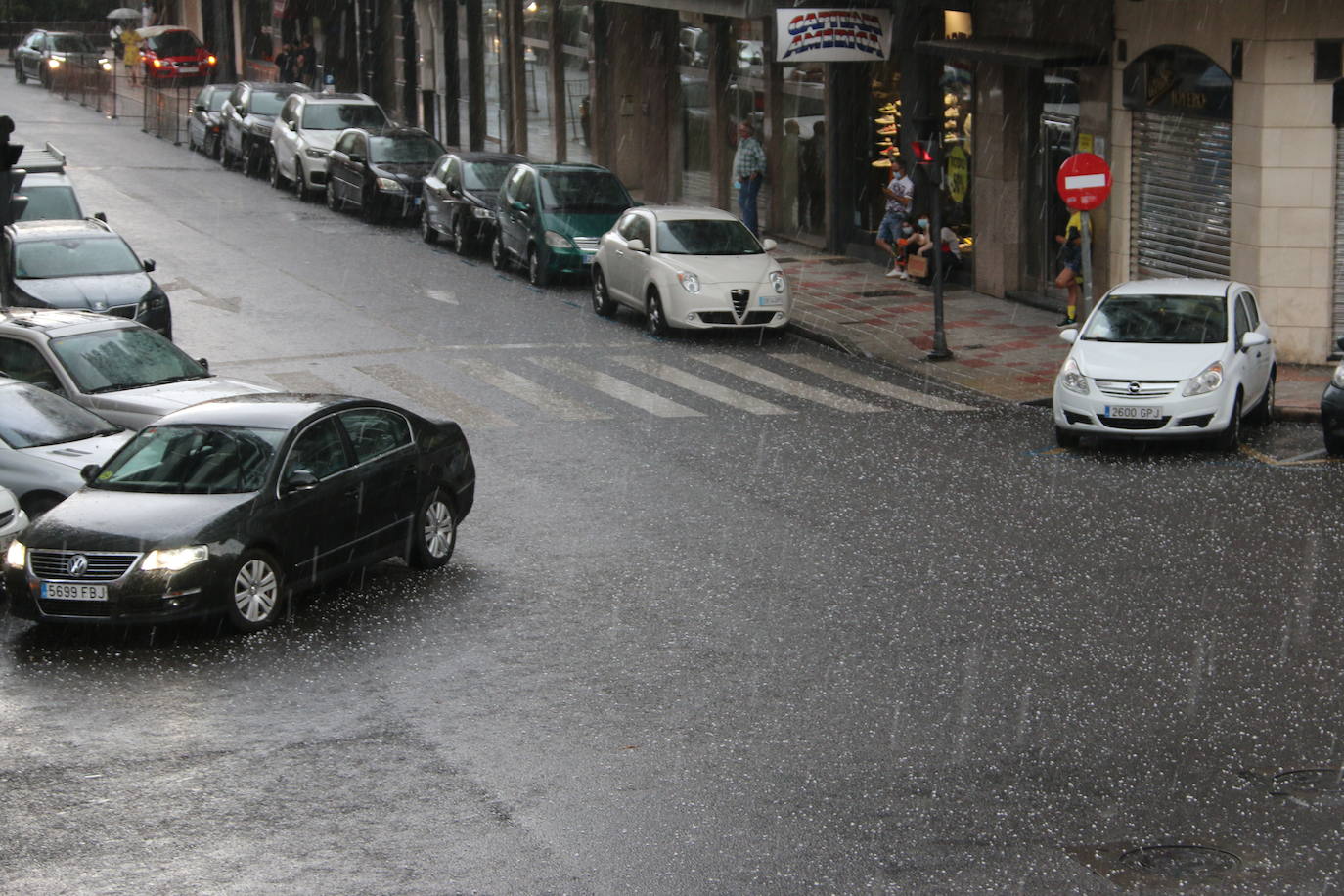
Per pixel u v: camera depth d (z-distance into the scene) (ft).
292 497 50.14
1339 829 33.83
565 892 31.58
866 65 120.88
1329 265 87.35
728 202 142.00
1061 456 70.28
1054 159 103.40
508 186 120.26
